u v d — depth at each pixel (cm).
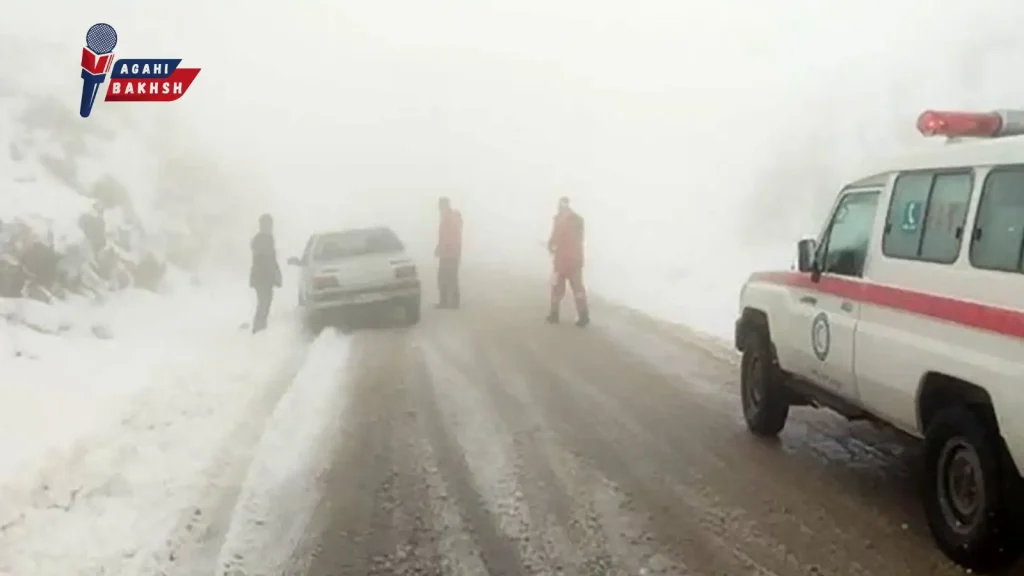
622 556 507
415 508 595
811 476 645
